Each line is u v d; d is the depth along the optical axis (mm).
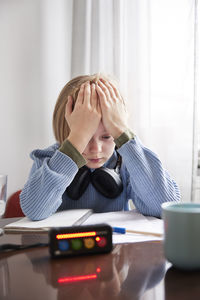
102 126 1005
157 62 1697
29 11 1876
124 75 1799
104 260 593
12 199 1521
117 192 1054
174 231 522
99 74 1203
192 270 529
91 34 1908
